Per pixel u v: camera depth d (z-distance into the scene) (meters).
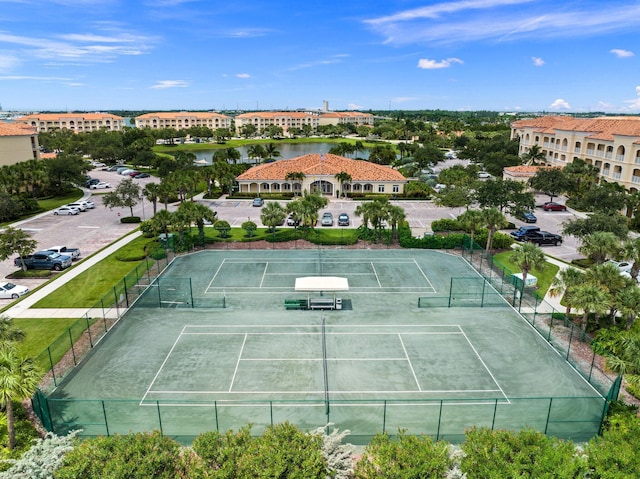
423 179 107.31
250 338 34.50
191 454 19.61
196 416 25.58
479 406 26.53
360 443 23.38
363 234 59.72
